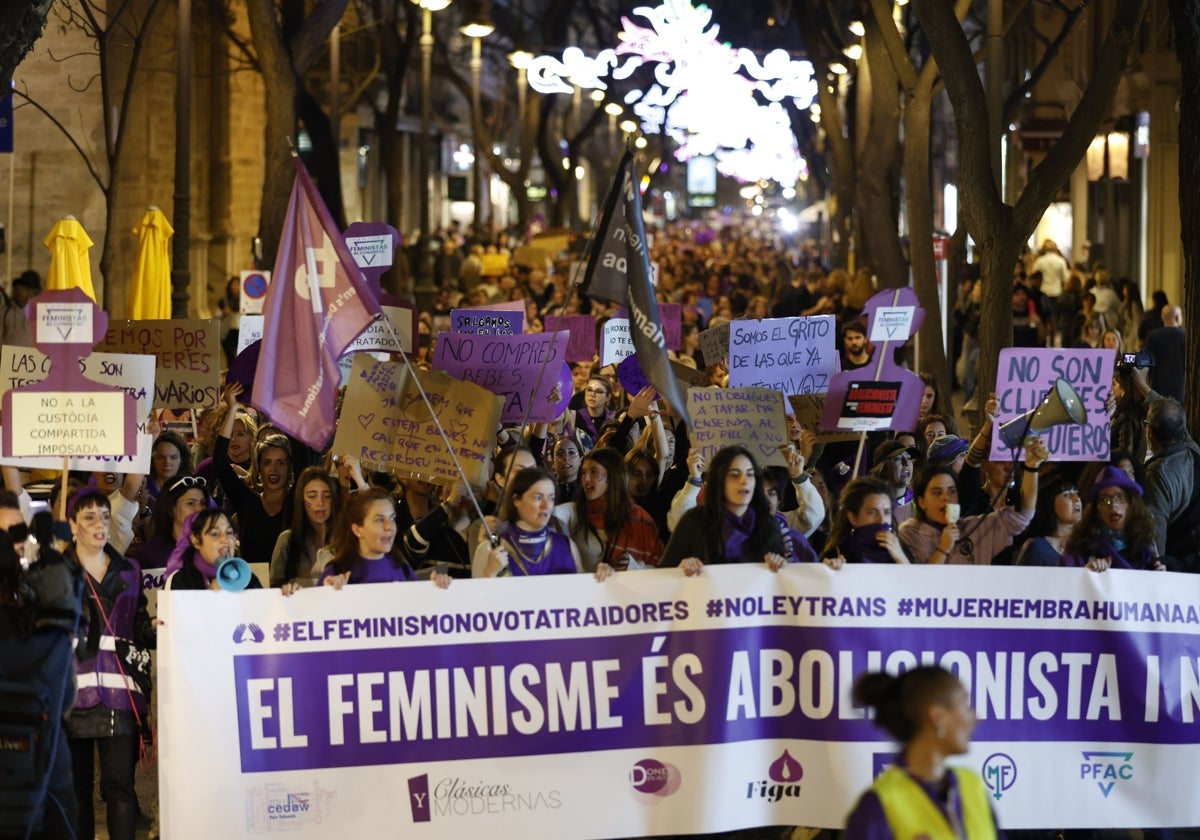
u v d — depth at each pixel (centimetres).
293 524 984
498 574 901
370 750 858
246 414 1354
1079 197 5019
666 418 1327
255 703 850
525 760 866
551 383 1180
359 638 857
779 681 877
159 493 1148
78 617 797
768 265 5541
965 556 995
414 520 1086
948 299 2450
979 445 1155
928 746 575
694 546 905
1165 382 2092
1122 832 998
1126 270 4328
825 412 1095
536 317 2883
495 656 864
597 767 869
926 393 1570
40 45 3078
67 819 808
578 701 868
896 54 2342
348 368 1346
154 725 926
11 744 770
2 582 787
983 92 1802
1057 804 886
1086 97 1767
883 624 879
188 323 1321
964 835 567
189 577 898
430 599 860
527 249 5125
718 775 870
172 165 3734
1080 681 888
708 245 7862
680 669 872
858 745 872
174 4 3653
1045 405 980
